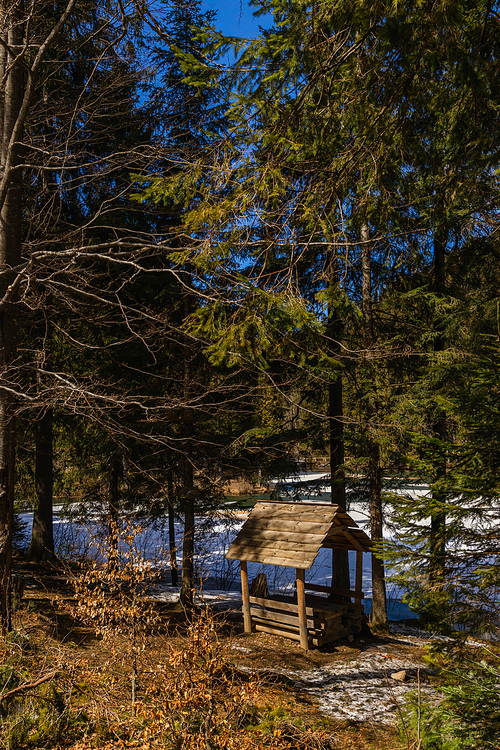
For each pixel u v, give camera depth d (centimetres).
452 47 389
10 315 841
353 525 1098
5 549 802
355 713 710
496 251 1110
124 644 624
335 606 1079
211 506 1287
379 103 450
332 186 517
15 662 618
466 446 456
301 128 497
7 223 861
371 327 1187
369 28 397
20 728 534
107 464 1342
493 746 387
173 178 618
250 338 508
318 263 1027
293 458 1341
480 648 454
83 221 1240
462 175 521
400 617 1352
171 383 1234
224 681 523
